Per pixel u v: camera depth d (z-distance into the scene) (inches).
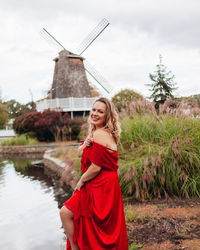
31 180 334.6
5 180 342.3
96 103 95.7
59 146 550.6
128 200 177.2
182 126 195.8
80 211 85.5
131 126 212.7
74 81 1035.9
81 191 87.9
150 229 127.3
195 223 127.9
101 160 85.1
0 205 227.3
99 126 96.3
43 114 813.2
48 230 165.8
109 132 93.2
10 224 180.2
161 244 111.0
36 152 731.4
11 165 498.3
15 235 161.6
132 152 201.8
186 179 167.0
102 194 85.6
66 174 259.0
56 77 1072.8
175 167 177.8
